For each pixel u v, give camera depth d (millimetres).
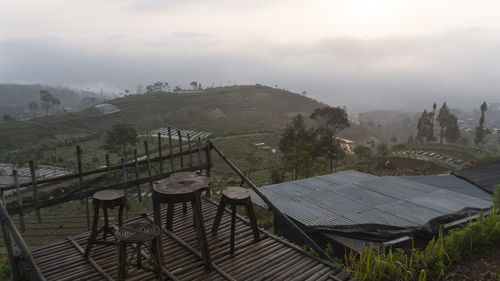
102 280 5023
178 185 5523
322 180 17094
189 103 136625
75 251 5859
